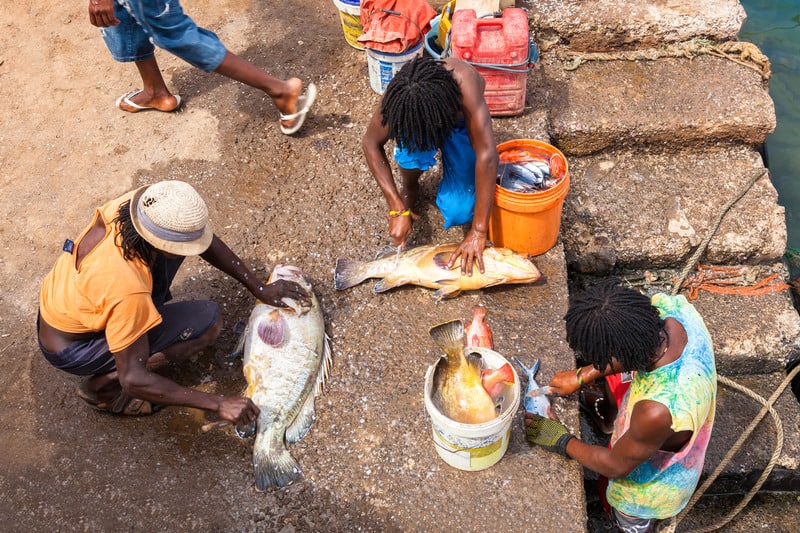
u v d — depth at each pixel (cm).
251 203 404
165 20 369
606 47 473
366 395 321
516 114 420
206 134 441
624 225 413
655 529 339
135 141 441
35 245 397
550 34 471
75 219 406
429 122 283
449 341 278
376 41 409
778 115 591
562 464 295
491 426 264
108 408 323
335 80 465
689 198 422
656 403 246
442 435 277
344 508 291
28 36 516
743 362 393
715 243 407
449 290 346
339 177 411
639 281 419
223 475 305
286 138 434
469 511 285
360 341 340
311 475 301
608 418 362
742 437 357
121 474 307
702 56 460
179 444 317
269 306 336
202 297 367
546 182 354
